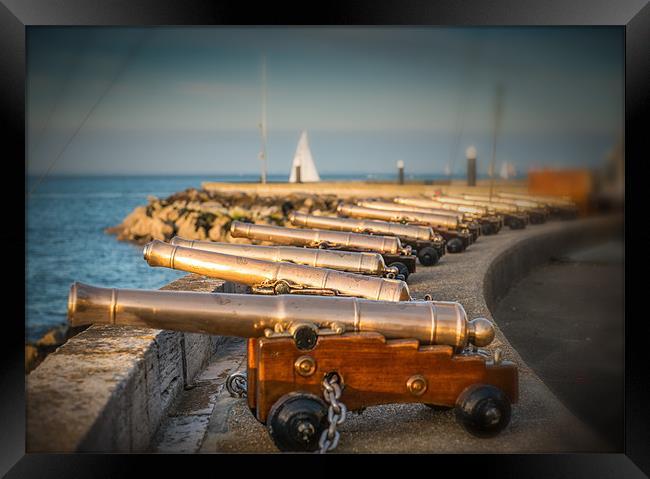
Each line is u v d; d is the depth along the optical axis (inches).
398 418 188.9
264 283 208.4
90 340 185.6
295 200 1434.5
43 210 2450.8
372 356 166.6
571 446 176.4
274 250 295.0
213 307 166.2
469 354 173.6
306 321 167.3
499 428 170.2
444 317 171.5
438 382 169.8
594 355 369.4
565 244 817.5
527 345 403.2
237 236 390.0
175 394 210.4
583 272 662.5
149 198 1664.6
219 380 234.2
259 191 1667.1
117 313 163.0
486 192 1197.1
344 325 167.9
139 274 1338.6
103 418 140.2
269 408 163.5
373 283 211.5
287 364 163.5
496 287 503.2
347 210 606.9
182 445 178.4
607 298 518.6
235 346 284.8
